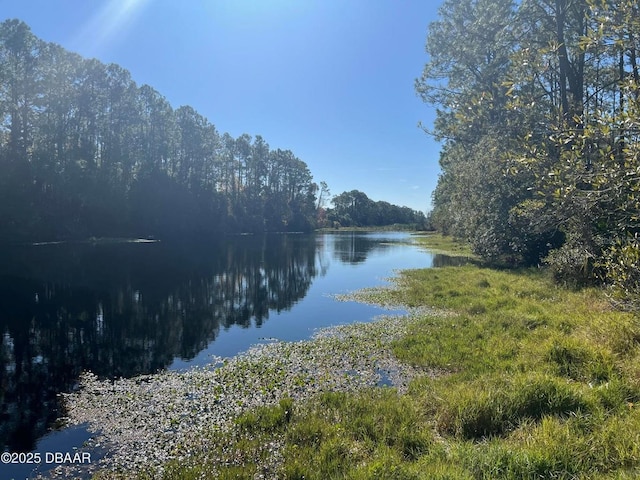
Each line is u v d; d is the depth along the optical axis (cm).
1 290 1717
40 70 4141
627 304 522
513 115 649
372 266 2747
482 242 2308
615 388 529
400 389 705
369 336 1059
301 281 2123
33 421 629
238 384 750
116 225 4941
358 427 535
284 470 439
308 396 682
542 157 531
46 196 4203
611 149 458
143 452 529
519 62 603
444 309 1343
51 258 2892
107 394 733
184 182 6350
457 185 2695
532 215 956
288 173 9394
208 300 1633
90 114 4734
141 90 5634
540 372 629
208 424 593
